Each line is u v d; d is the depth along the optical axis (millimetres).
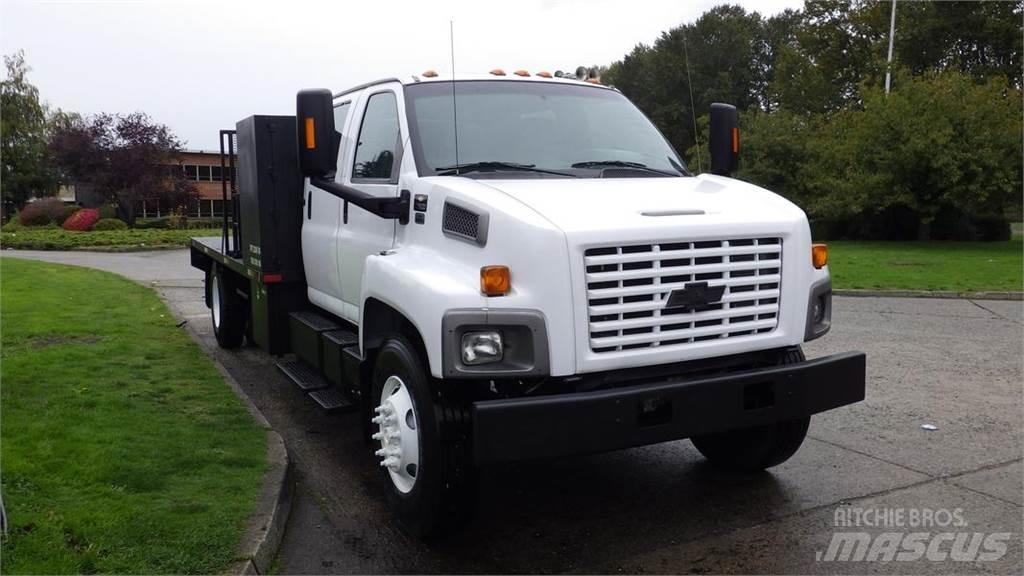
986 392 7820
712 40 55938
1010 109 25812
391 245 5223
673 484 5598
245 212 7602
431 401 4324
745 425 4344
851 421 6934
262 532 4426
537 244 4000
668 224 4203
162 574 3934
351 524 4992
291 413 7395
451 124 5281
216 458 5504
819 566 4367
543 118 5516
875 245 26938
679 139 54812
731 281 4391
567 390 4250
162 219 45750
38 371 7633
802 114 47469
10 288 13812
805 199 31969
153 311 11984
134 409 6574
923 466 5832
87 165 43906
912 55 45750
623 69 58438
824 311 4902
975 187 25047
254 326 7637
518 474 5828
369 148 5793
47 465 5164
